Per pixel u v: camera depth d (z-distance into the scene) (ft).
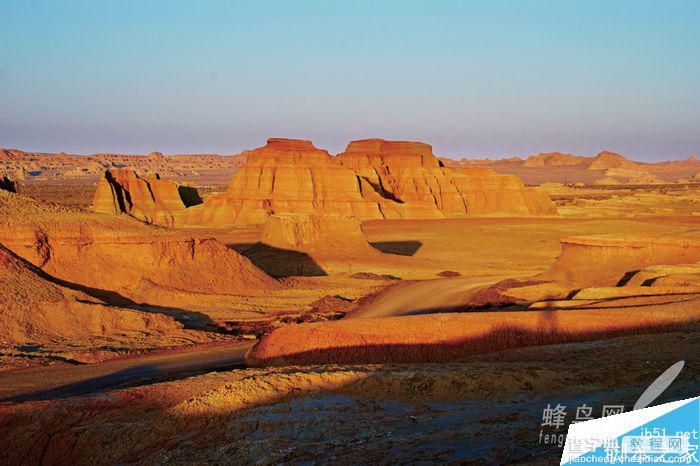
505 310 114.93
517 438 46.62
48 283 117.80
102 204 356.59
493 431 49.21
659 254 143.54
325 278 168.45
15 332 103.76
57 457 56.80
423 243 278.46
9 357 94.38
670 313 83.97
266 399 61.46
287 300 140.15
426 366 67.92
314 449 51.13
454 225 341.82
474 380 60.85
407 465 45.06
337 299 141.49
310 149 393.91
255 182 368.89
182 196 416.05
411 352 82.79
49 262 126.72
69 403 63.31
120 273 132.05
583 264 149.07
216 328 119.24
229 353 98.48
